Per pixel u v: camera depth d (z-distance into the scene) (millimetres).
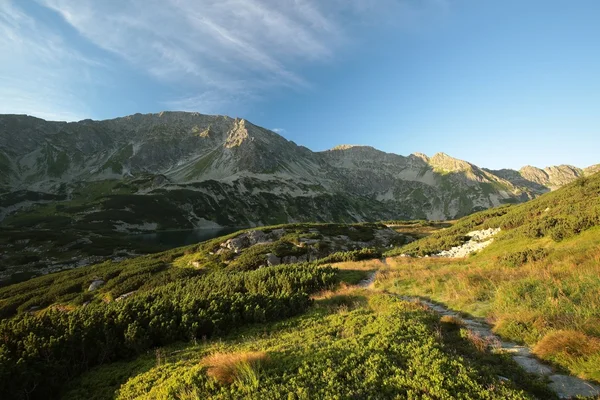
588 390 7043
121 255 93875
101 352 12375
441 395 6586
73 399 9688
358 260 42000
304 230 69812
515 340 10469
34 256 89312
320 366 8188
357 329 12156
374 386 7039
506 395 6723
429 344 9242
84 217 175875
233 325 15672
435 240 53375
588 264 15633
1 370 9227
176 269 49188
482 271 20469
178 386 8156
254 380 7641
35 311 40781
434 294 18766
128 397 8766
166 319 14547
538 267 18781
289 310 17703
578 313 10570
